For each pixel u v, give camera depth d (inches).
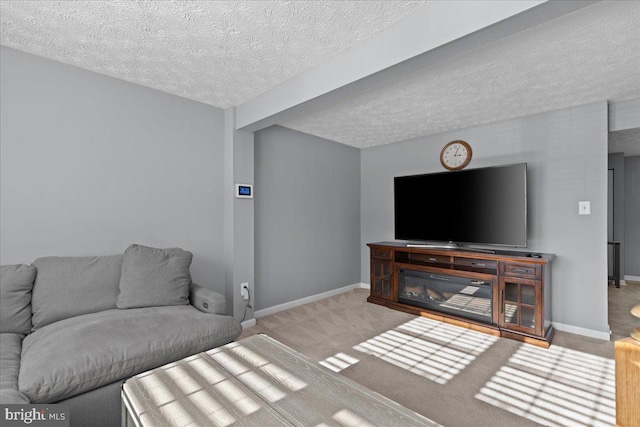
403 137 165.0
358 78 79.8
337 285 176.7
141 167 104.4
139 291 85.0
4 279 72.1
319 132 156.9
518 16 54.2
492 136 138.8
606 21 66.3
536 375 85.5
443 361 93.9
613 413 69.2
